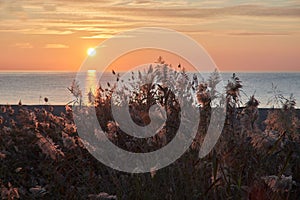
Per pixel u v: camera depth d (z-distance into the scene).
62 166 5.80
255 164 4.89
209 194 4.61
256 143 4.71
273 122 4.99
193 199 4.59
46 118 7.58
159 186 4.93
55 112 10.07
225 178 4.47
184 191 4.73
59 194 5.54
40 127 7.12
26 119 7.30
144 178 4.98
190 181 4.73
